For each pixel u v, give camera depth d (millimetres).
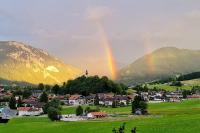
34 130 144250
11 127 158500
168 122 124625
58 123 164250
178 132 107438
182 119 128875
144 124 125562
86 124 144500
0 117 198000
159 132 109875
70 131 131500
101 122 147375
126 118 173625
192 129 109438
